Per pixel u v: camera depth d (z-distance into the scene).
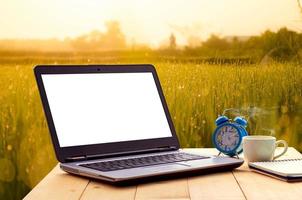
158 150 1.67
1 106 2.82
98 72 1.65
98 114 1.60
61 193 1.23
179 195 1.19
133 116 1.67
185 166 1.41
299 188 1.26
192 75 2.85
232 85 2.84
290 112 2.85
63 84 1.57
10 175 2.84
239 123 1.72
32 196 1.20
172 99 2.83
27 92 2.83
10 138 2.83
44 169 2.85
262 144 1.56
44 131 2.83
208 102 2.84
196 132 2.83
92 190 1.25
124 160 1.50
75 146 1.51
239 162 1.48
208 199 1.16
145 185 1.29
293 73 2.84
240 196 1.18
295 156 1.75
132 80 1.72
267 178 1.38
